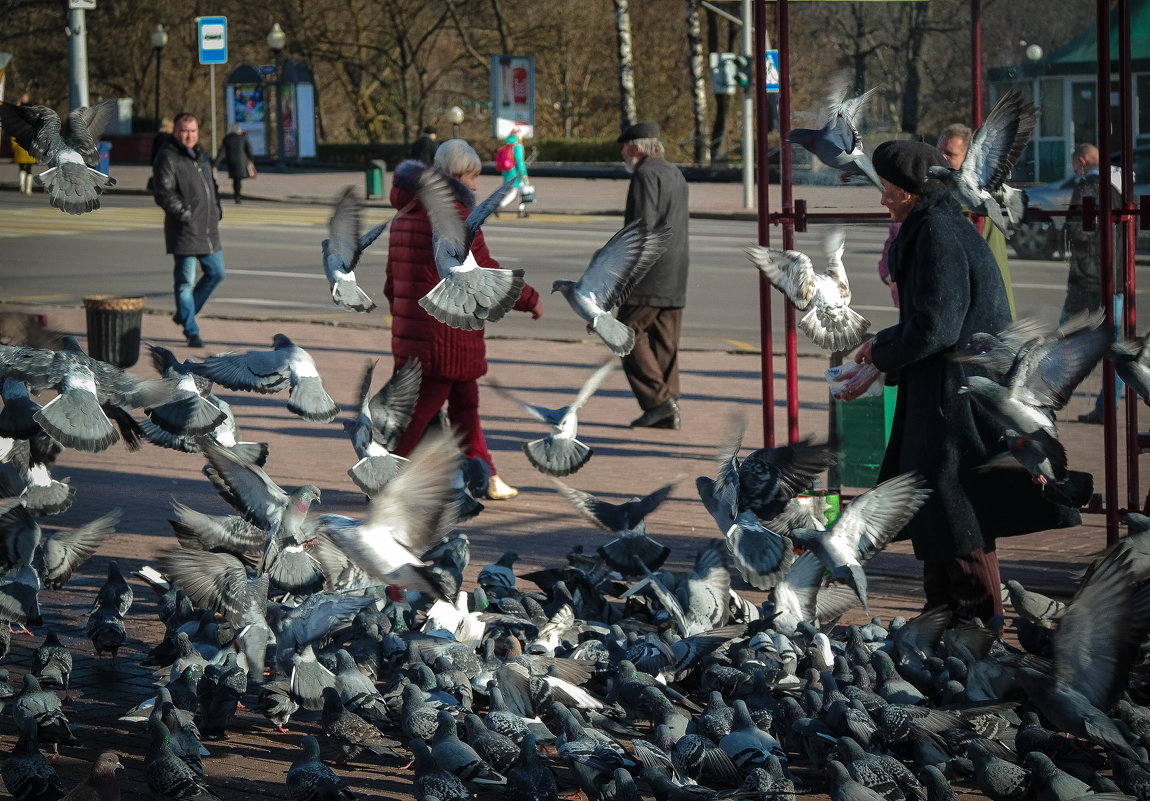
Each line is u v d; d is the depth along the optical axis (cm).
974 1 968
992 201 650
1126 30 755
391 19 5847
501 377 1538
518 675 566
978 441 655
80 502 993
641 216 1244
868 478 886
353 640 656
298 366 621
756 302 2116
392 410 657
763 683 579
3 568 630
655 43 6047
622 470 1116
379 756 569
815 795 524
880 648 643
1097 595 478
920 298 645
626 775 470
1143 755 494
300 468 1107
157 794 498
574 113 6122
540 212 3491
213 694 580
